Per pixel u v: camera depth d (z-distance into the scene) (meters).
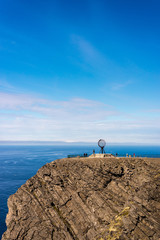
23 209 39.81
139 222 26.61
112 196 36.75
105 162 44.88
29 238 35.47
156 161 41.72
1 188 108.56
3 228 62.19
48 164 47.19
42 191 41.78
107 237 27.36
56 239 34.28
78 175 42.59
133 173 39.72
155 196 29.34
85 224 34.72
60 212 38.16
